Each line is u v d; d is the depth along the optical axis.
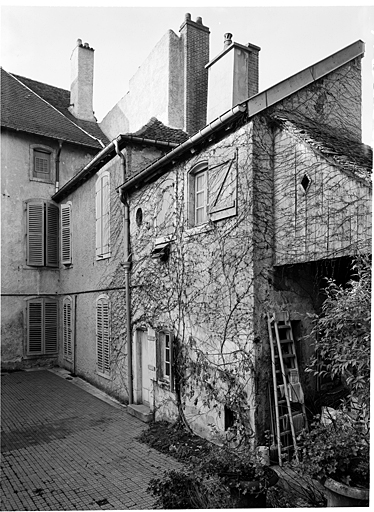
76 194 13.12
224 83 9.52
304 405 5.96
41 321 14.19
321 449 3.90
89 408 9.39
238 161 6.23
